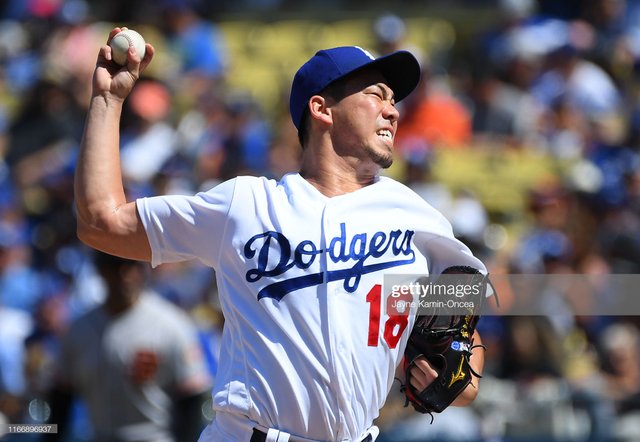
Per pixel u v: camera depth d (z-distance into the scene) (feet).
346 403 35.50
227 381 36.29
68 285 96.94
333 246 35.88
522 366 75.15
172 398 64.80
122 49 37.37
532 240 93.09
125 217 36.81
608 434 72.95
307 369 35.35
